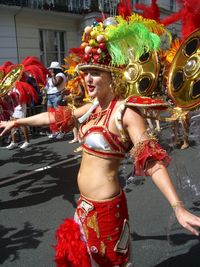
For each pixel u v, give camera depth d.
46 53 14.12
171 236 3.21
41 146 7.58
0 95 3.82
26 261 2.98
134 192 4.36
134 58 1.88
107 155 1.81
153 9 2.55
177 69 2.18
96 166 1.84
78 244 1.89
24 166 6.07
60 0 13.90
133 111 1.76
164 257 2.91
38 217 3.85
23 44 13.08
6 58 12.58
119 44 1.79
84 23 14.24
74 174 5.43
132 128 1.74
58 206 4.14
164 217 3.64
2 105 4.38
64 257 1.93
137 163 1.67
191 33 2.16
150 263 2.85
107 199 1.83
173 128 2.68
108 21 1.86
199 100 1.97
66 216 3.86
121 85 1.86
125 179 4.56
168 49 2.58
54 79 7.93
